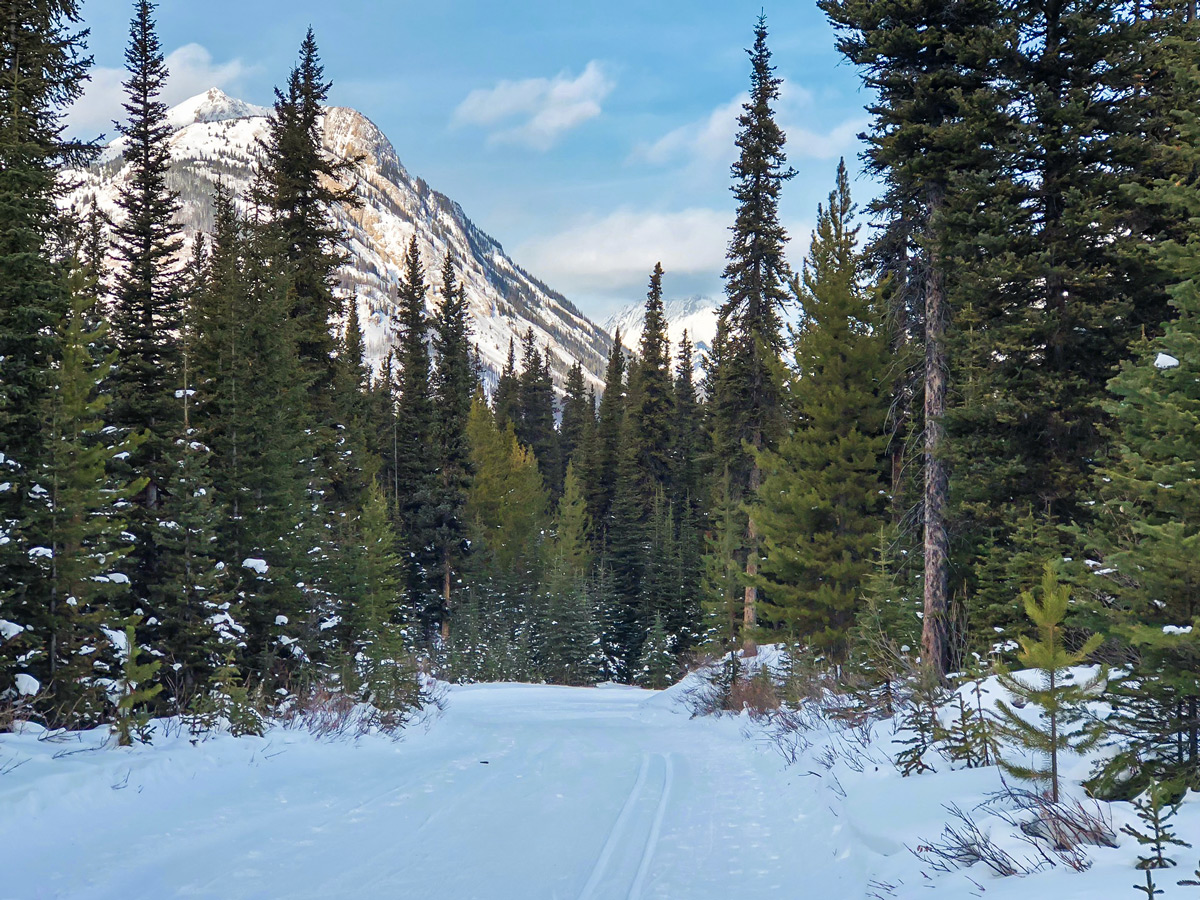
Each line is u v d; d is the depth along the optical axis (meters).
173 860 6.45
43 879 5.81
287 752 11.48
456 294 55.88
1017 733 6.62
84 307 12.80
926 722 8.97
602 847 7.36
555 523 73.69
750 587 30.97
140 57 23.42
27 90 13.98
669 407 66.31
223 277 23.95
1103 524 11.35
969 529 16.23
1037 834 5.59
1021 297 15.36
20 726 9.77
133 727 9.91
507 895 5.92
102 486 12.97
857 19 16.14
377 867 6.51
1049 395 14.53
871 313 22.25
